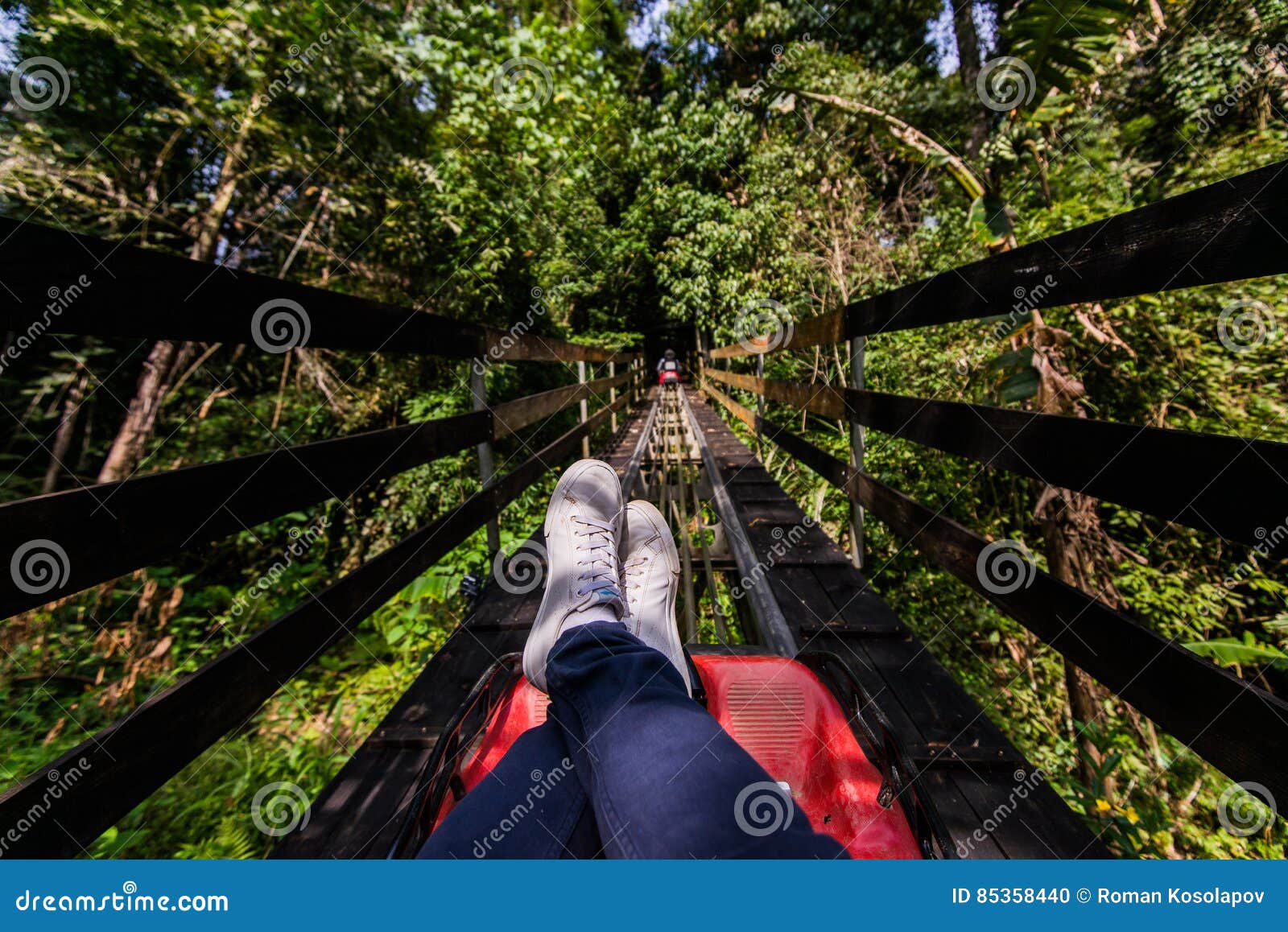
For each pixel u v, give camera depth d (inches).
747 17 464.8
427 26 167.9
